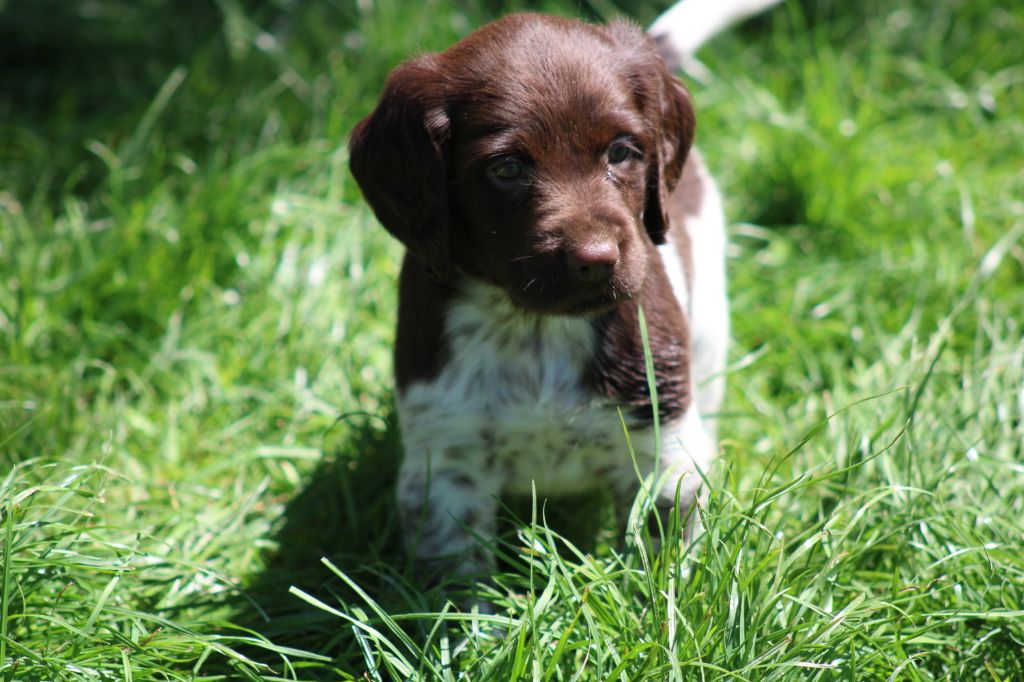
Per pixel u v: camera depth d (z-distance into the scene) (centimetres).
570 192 409
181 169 788
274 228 705
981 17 897
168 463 579
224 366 641
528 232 411
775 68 875
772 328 646
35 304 648
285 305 657
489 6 934
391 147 440
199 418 612
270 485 559
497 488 485
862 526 450
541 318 449
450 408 460
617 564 474
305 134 809
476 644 417
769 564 436
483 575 439
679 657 380
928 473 491
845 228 721
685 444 470
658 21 623
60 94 970
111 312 666
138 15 1016
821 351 635
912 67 845
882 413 538
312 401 598
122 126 873
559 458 475
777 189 756
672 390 463
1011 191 736
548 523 524
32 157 862
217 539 509
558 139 411
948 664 418
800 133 745
